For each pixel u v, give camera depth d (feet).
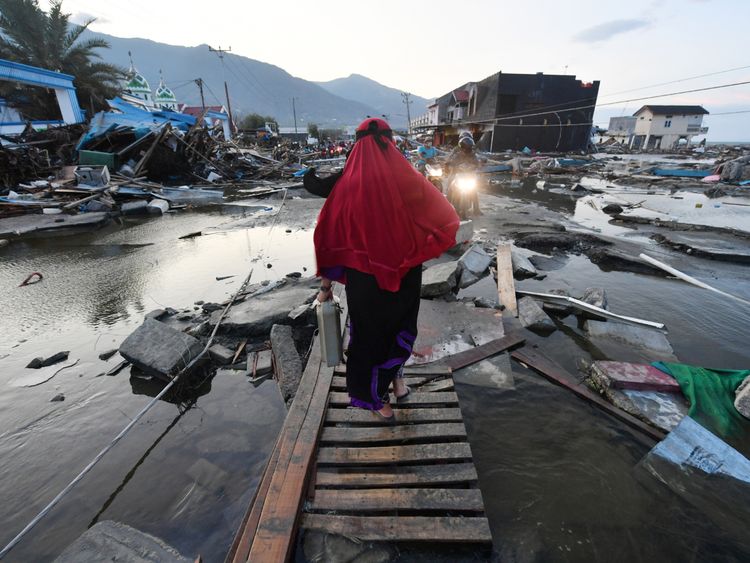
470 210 33.30
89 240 26.35
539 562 6.06
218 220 32.86
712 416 8.86
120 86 99.71
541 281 18.02
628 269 19.74
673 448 8.01
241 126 222.89
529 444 8.43
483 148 128.16
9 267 20.72
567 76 118.01
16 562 6.29
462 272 18.10
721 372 9.89
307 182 7.33
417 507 6.57
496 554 6.16
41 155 45.68
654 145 207.92
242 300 15.78
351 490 6.91
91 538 6.02
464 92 154.61
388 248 6.79
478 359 11.34
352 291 7.24
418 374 10.19
